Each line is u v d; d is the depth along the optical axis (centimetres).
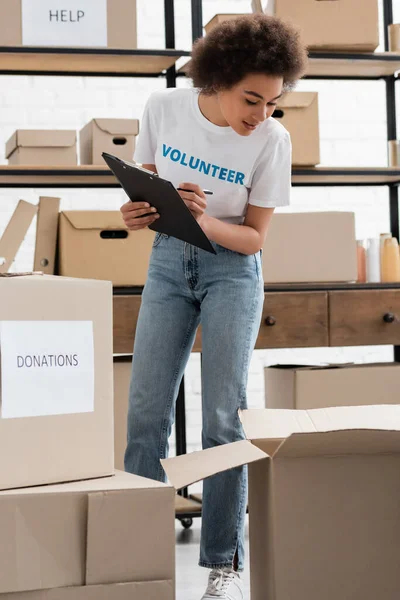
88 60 315
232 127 202
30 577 128
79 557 131
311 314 312
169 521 134
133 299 299
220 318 208
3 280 136
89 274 305
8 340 136
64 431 143
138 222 198
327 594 140
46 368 141
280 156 213
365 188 420
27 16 305
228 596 208
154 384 213
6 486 135
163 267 214
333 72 347
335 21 321
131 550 133
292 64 198
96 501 131
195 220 187
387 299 319
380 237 341
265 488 144
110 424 150
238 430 208
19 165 304
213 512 208
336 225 324
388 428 137
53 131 311
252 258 214
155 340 214
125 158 313
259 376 416
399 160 344
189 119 210
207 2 414
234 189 213
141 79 405
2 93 393
